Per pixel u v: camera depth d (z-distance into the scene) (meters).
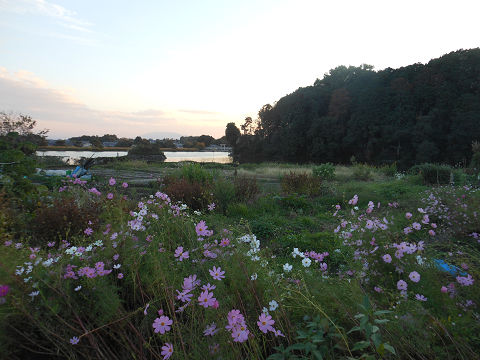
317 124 46.66
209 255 2.05
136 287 1.78
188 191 6.23
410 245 2.08
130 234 2.26
